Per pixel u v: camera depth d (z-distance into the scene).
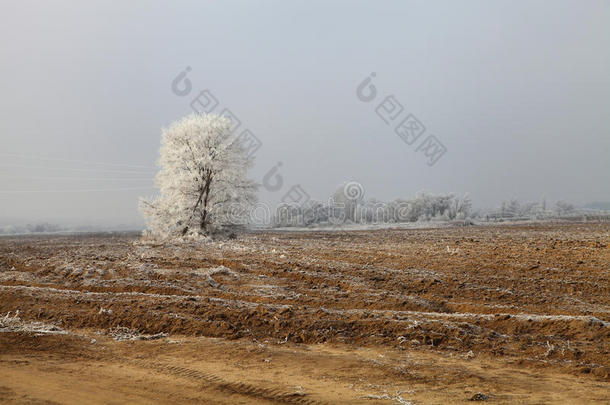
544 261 19.91
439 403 7.50
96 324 12.27
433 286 16.22
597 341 10.38
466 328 11.45
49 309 13.20
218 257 22.92
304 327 11.73
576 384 8.39
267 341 11.16
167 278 17.75
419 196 87.56
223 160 34.91
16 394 7.72
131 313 12.75
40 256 24.56
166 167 34.47
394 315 12.64
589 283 15.70
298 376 8.79
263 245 29.91
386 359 9.78
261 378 8.66
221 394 7.93
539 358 9.83
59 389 8.03
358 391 8.04
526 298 14.35
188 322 12.10
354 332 11.59
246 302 14.21
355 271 18.91
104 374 8.86
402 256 23.03
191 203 34.28
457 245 27.78
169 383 8.41
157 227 33.72
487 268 19.02
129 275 18.17
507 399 7.66
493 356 10.07
